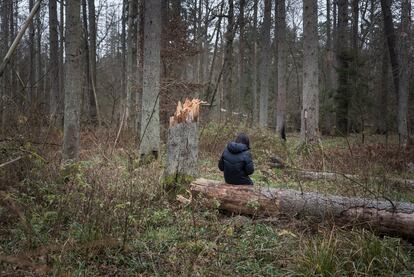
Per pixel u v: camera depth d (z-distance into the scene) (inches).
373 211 207.3
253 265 175.5
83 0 818.2
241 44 1011.3
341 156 406.9
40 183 227.6
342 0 917.2
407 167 401.7
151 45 389.7
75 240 179.3
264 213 232.2
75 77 294.8
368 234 188.1
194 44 668.7
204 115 674.2
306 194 228.2
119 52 1330.0
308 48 514.6
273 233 208.8
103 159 325.4
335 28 1225.4
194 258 174.9
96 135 446.6
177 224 219.3
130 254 179.0
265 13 847.7
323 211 219.3
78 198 209.0
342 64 914.1
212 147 484.7
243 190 243.1
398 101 662.5
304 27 519.2
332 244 181.2
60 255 160.2
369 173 326.3
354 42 1016.2
